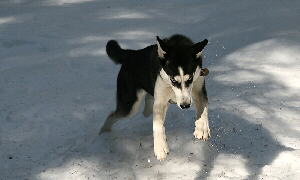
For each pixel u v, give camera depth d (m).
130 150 3.48
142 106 4.01
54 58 4.93
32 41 5.31
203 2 6.76
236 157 3.36
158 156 3.13
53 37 5.44
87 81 4.46
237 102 3.97
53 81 4.46
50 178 3.24
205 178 3.18
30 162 3.40
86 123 3.83
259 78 4.34
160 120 3.18
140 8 6.59
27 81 4.46
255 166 3.26
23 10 6.72
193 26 5.70
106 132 3.68
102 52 5.02
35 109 3.99
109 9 6.62
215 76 4.43
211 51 4.95
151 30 5.57
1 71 4.66
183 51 3.01
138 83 3.41
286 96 4.04
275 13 5.93
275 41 4.98
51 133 3.71
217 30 5.46
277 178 3.14
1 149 3.54
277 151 3.38
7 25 5.96
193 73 3.01
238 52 4.86
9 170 3.34
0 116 3.91
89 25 5.88
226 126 3.67
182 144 3.50
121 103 3.55
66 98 4.16
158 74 3.11
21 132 3.72
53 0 7.30
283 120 3.71
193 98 3.22
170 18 6.07
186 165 3.31
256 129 3.62
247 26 5.50
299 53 4.72
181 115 3.83
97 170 3.31
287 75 4.36
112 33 5.49
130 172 3.28
